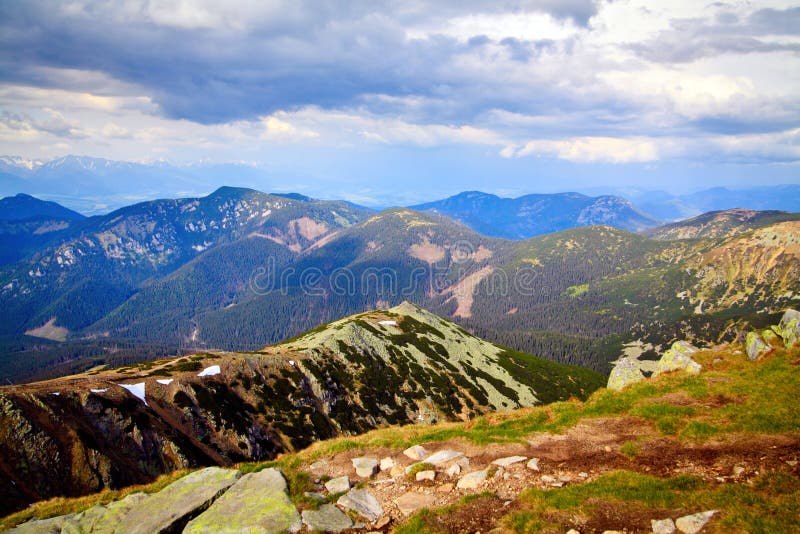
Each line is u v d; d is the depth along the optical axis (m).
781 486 15.48
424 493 20.22
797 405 22.38
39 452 51.53
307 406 93.12
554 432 25.77
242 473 22.80
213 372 87.94
